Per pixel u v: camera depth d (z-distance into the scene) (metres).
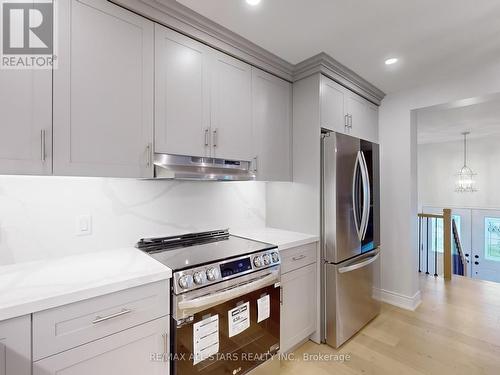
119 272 1.24
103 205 1.66
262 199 2.66
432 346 2.18
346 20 1.70
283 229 2.52
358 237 2.40
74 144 1.26
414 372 1.87
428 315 2.70
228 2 1.52
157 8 1.50
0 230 1.34
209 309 1.42
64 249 1.52
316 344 2.22
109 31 1.37
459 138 5.93
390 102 3.00
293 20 1.69
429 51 2.10
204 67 1.76
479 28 1.78
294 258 2.04
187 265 1.39
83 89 1.29
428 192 6.60
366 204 2.49
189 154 1.68
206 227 2.21
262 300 1.70
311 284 2.20
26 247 1.40
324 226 2.24
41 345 0.97
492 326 2.48
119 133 1.40
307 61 2.21
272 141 2.25
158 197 1.91
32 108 1.16
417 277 2.99
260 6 1.56
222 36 1.80
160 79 1.55
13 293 0.99
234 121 1.95
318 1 1.52
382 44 1.99
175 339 1.30
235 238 2.13
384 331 2.41
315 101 2.25
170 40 1.60
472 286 3.48
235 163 1.97
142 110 1.48
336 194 2.17
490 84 2.30
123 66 1.42
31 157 1.15
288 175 2.39
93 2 1.32
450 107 2.73
